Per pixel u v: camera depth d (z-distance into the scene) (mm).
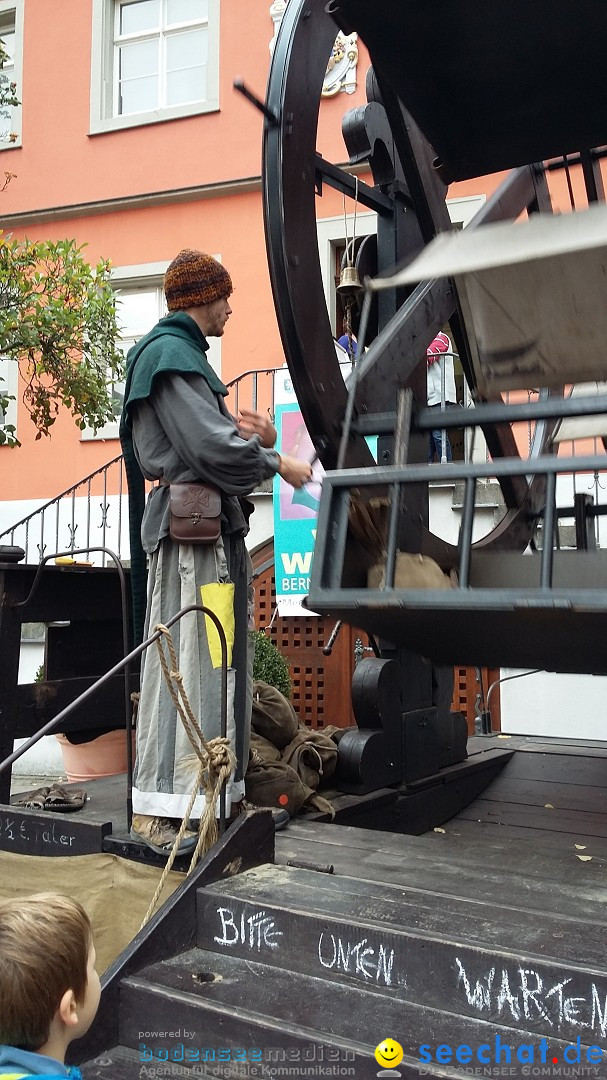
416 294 2996
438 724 3994
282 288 2643
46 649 4219
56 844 3152
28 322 6582
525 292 2217
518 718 6859
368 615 2092
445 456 6641
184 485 2773
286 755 3383
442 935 2039
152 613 2830
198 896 2414
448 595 1928
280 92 2648
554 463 1924
